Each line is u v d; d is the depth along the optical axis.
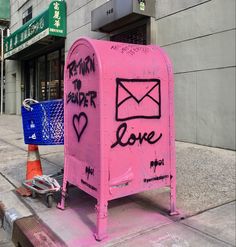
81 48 3.67
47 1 15.33
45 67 17.52
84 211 4.18
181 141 7.93
